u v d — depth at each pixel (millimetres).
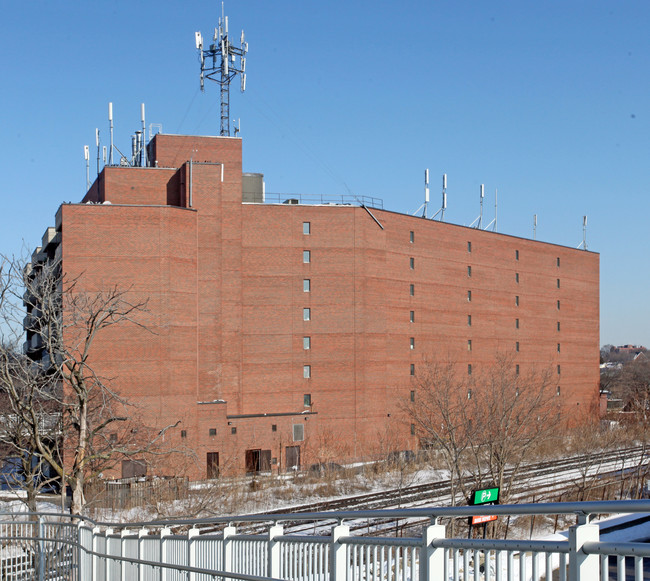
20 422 34125
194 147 73812
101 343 60750
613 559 19859
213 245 68938
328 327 73562
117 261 62250
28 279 32531
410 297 79812
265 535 11367
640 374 165000
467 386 75562
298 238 73125
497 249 91125
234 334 70125
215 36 79375
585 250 105562
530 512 6105
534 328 95875
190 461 62219
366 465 67250
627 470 62875
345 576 9289
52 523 20266
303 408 72500
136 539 16250
